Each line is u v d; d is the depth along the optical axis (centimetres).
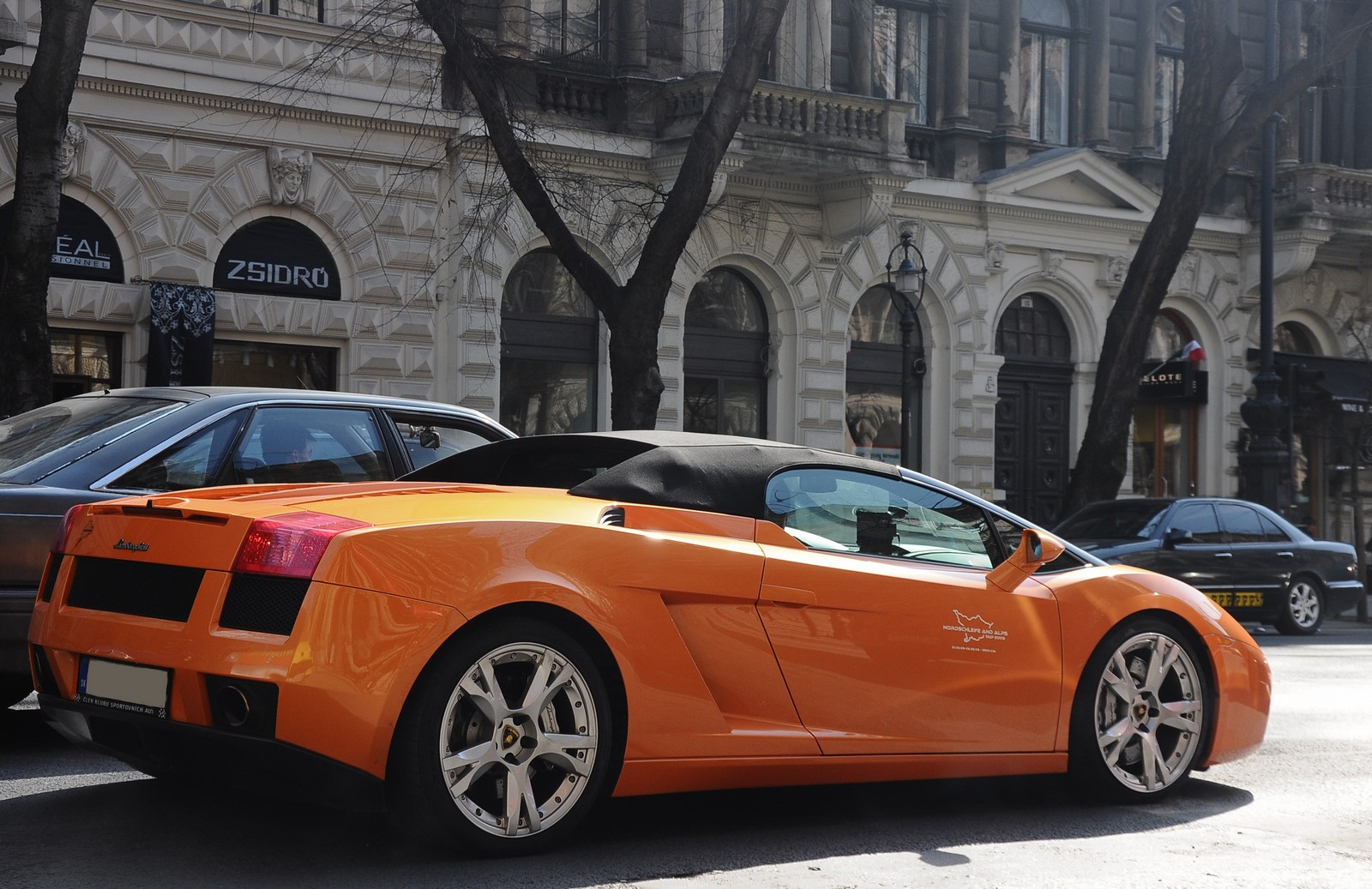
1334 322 2873
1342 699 987
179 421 659
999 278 2517
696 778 487
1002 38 2558
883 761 524
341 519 439
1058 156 2503
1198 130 1995
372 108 1911
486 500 478
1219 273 2738
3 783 568
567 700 462
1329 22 2902
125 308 1755
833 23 2384
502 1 2050
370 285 1928
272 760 419
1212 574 1667
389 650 422
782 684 504
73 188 1739
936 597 540
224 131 1825
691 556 487
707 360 2262
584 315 2142
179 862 448
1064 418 2627
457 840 441
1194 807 596
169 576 448
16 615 597
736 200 2233
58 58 1291
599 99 2145
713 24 2217
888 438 2442
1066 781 636
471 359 1984
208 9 1800
